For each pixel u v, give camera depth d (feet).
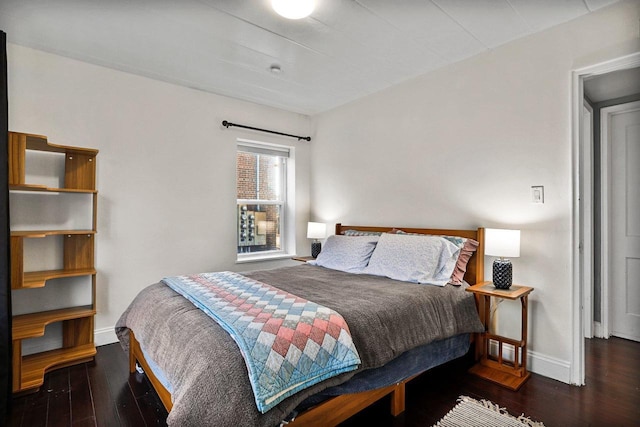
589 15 6.97
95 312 8.55
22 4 6.50
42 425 5.85
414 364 6.39
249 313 5.21
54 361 7.82
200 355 4.44
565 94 7.32
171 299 6.45
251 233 13.28
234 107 12.10
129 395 6.79
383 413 6.16
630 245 9.45
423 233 9.86
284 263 13.62
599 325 9.79
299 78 10.36
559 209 7.42
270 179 13.87
